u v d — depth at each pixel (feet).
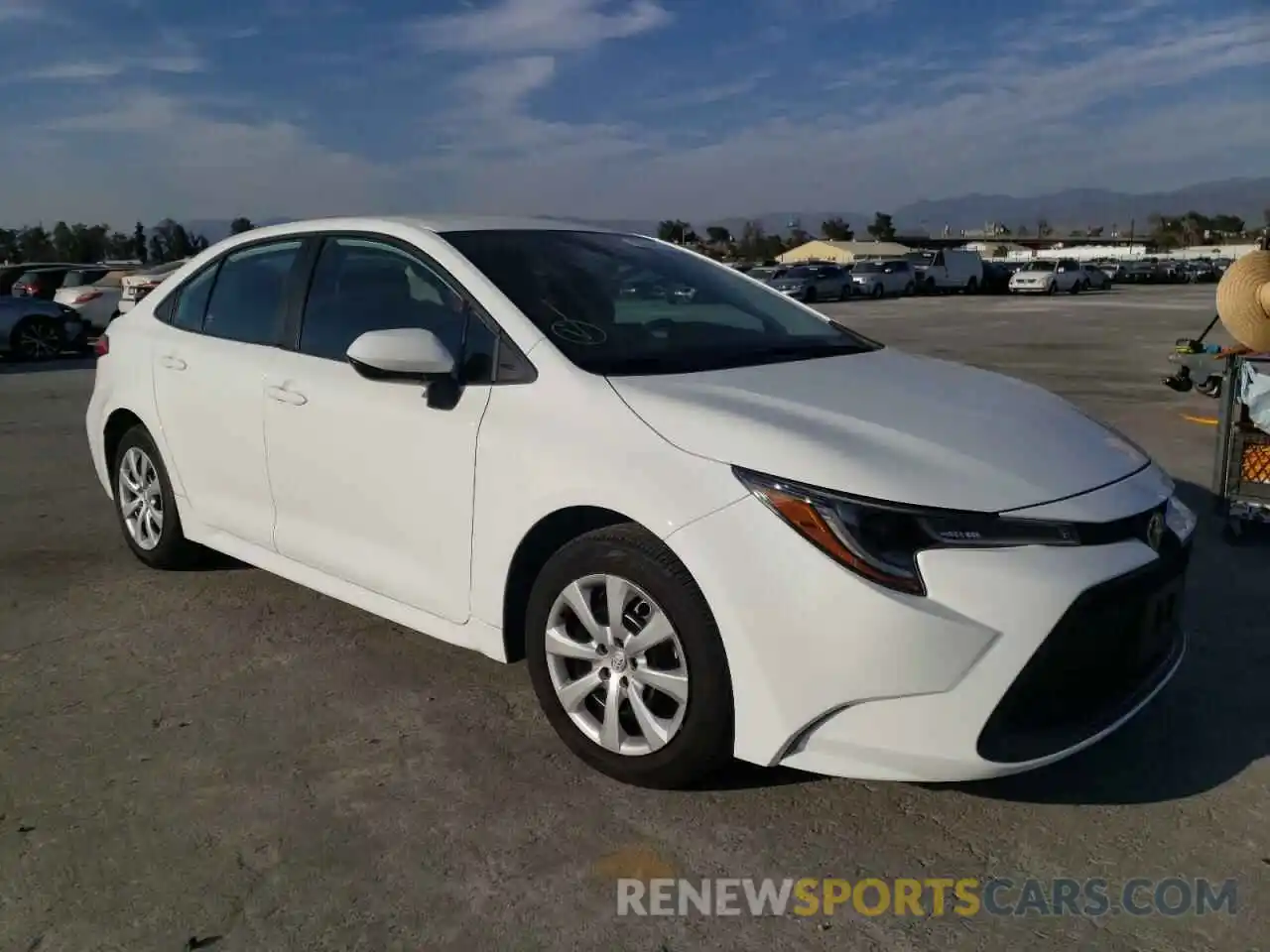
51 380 43.47
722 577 8.84
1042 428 10.19
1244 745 10.91
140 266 68.80
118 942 7.94
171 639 13.66
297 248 13.66
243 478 13.67
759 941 8.00
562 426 10.05
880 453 9.03
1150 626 9.41
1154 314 88.63
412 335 10.58
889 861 8.96
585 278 12.12
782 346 12.15
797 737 8.86
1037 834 9.36
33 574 16.24
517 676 12.55
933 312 95.71
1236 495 17.69
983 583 8.39
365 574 12.10
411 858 8.98
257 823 9.49
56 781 10.21
